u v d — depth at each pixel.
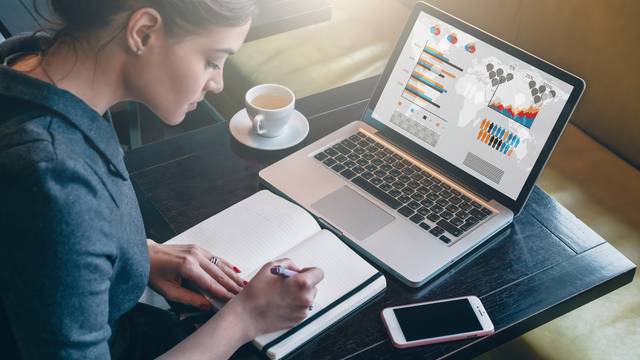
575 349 1.29
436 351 0.96
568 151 1.77
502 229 1.18
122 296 0.85
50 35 0.74
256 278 0.93
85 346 0.71
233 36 0.75
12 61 0.75
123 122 2.20
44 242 0.65
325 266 1.03
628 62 1.68
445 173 1.25
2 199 0.64
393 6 2.27
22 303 0.68
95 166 0.71
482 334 0.98
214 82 0.82
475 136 1.23
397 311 1.00
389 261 1.07
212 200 1.19
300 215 1.13
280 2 1.71
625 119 1.73
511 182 1.18
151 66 0.74
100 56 0.72
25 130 0.65
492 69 1.21
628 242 1.53
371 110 1.35
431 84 1.28
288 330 0.93
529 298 1.05
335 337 0.96
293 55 2.05
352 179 1.23
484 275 1.08
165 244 1.05
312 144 1.30
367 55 2.08
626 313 1.34
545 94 1.15
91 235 0.69
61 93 0.68
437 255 1.09
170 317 1.03
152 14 0.69
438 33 1.27
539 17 1.84
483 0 1.98
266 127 1.29
